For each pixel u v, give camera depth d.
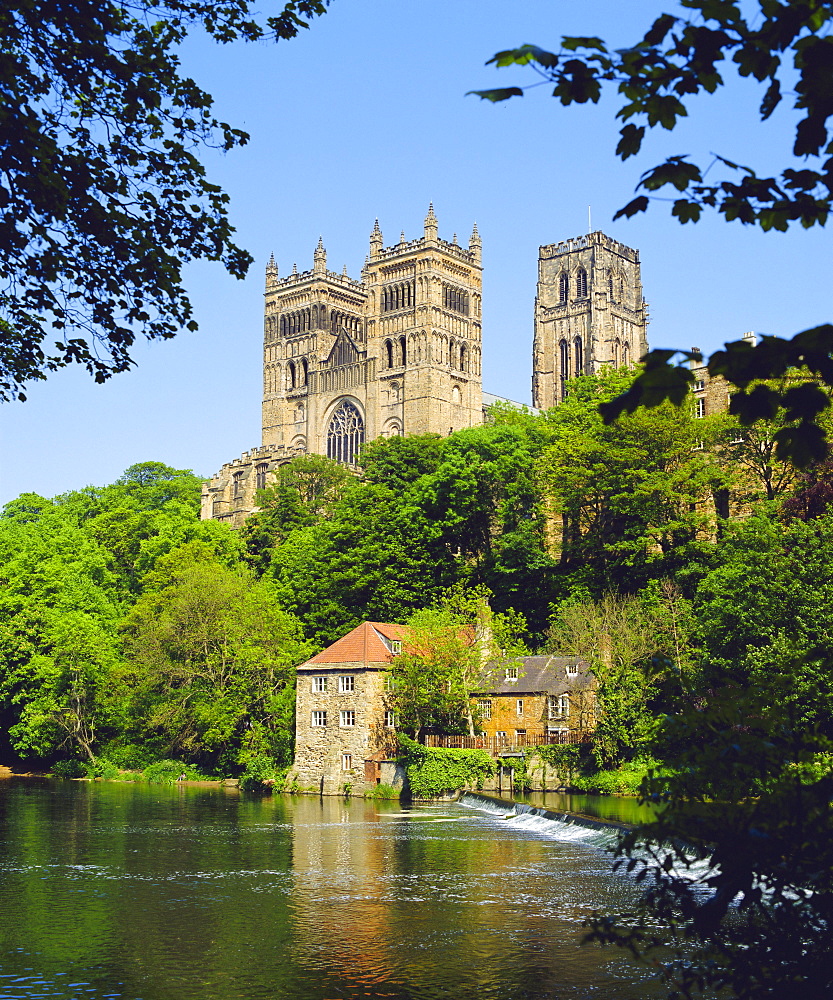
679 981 29.03
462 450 124.81
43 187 21.86
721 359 11.77
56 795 89.81
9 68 20.86
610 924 16.59
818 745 15.67
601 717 83.06
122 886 43.94
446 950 33.12
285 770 97.12
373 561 112.06
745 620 69.44
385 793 85.31
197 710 103.75
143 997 28.62
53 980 30.25
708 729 16.28
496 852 52.72
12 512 157.00
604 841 53.97
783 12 10.98
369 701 91.31
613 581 100.31
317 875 46.41
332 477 185.00
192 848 54.88
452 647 91.38
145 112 23.52
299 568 129.75
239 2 23.58
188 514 168.75
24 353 25.89
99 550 150.25
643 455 99.50
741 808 15.21
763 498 93.44
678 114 12.12
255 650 102.88
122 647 117.62
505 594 112.12
